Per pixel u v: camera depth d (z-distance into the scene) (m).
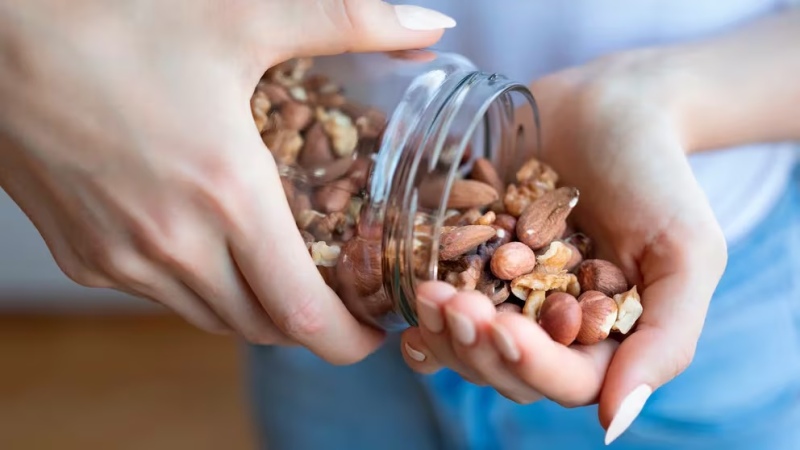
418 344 0.39
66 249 0.42
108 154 0.38
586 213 0.44
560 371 0.36
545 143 0.47
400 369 0.55
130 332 1.08
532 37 0.52
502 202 0.44
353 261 0.40
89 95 0.38
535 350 0.35
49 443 0.91
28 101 0.38
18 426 0.93
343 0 0.39
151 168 0.38
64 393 0.98
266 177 0.39
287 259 0.39
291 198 0.42
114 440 0.92
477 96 0.39
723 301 0.53
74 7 0.38
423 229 0.38
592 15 0.52
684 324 0.39
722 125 0.47
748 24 0.52
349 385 0.57
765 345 0.54
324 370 0.57
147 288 0.42
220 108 0.38
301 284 0.40
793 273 0.55
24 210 0.42
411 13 0.41
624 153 0.43
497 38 0.53
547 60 0.53
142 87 0.38
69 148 0.39
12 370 1.02
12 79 0.38
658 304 0.39
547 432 0.54
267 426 0.61
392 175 0.39
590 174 0.44
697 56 0.49
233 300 0.42
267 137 0.42
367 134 0.41
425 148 0.38
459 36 0.53
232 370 1.03
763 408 0.54
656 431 0.54
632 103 0.45
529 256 0.41
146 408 0.96
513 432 0.55
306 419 0.59
